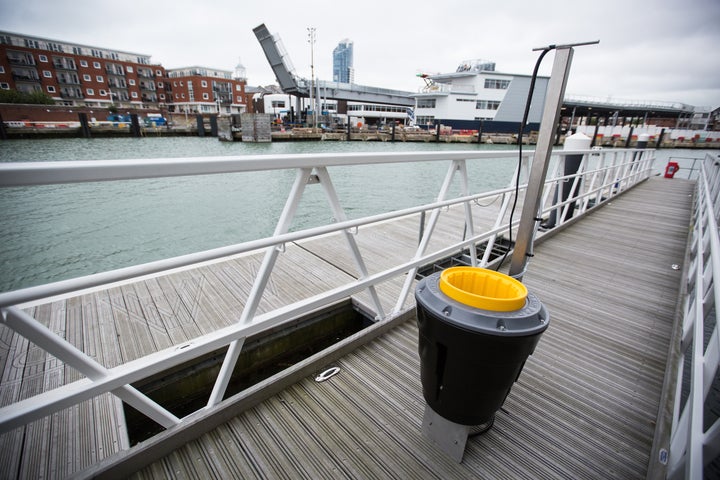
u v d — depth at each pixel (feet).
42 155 72.54
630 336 7.34
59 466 4.71
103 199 39.19
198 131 155.43
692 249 11.02
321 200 39.55
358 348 6.31
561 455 4.38
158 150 92.53
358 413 4.85
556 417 5.01
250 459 4.12
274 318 4.69
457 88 170.50
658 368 6.29
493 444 4.49
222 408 4.49
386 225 16.83
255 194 42.29
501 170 66.39
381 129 171.32
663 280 10.26
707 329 8.08
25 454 4.82
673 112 187.11
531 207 4.73
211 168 3.45
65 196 40.63
